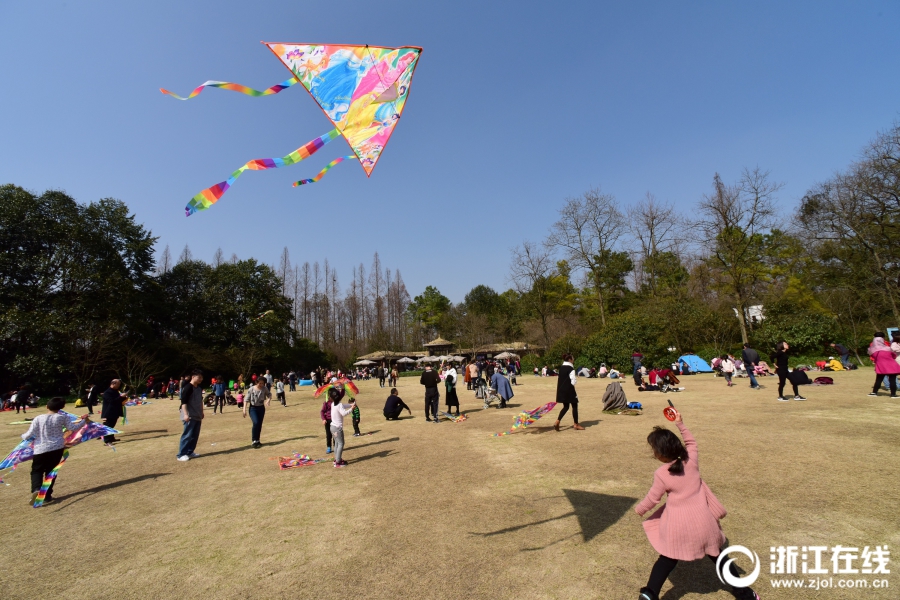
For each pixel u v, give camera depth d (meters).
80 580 4.21
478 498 5.91
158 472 8.51
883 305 28.80
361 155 3.21
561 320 52.19
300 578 4.03
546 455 8.07
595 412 13.18
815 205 33.09
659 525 3.36
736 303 31.12
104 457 10.30
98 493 7.25
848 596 3.30
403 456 8.71
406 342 74.88
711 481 5.97
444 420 13.45
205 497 6.72
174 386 34.16
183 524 5.61
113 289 35.78
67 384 33.44
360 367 55.66
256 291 51.38
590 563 3.98
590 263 41.28
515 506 5.51
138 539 5.19
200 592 3.88
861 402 11.57
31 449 6.79
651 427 10.14
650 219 39.78
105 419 11.58
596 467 7.04
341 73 3.22
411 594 3.64
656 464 7.03
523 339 60.88
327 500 6.25
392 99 3.30
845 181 30.17
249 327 47.62
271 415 17.88
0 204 32.59
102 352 32.88
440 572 3.98
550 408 10.72
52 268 33.75
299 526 5.32
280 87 3.19
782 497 5.26
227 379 47.00
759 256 36.25
